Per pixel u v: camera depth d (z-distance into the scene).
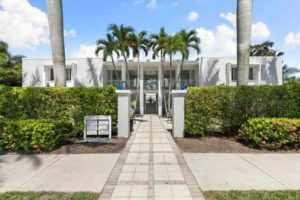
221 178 4.43
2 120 6.84
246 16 9.12
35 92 7.95
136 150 6.79
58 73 9.38
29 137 6.44
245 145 7.23
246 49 9.23
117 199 3.55
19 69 28.00
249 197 3.55
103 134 8.30
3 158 5.87
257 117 8.05
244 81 9.31
